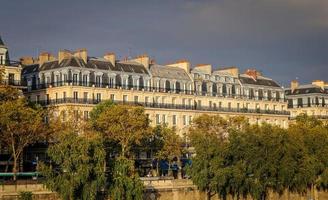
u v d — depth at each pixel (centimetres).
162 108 18500
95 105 16550
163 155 16275
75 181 11300
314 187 16225
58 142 13088
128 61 18900
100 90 17262
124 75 17962
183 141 17962
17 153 13838
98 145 11944
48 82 17375
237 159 14450
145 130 15050
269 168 14562
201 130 16312
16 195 11312
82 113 16375
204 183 13700
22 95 16525
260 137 14788
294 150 15250
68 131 13300
